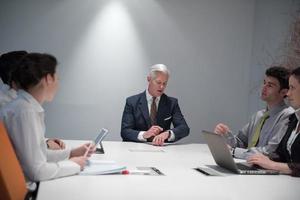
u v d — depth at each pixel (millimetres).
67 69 4422
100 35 4457
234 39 4656
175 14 4551
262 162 2086
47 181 1641
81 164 1842
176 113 3674
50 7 4363
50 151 2025
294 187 1714
